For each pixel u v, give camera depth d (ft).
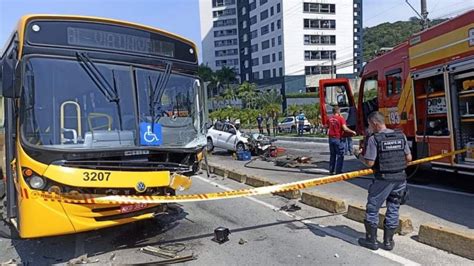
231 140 62.90
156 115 18.95
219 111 172.35
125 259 17.72
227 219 23.79
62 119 16.37
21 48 15.96
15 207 17.02
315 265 16.26
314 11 248.11
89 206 16.20
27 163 15.33
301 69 248.11
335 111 37.24
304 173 40.40
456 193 27.86
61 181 15.44
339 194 29.53
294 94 231.71
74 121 16.62
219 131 65.46
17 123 15.72
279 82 254.88
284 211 24.98
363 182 33.76
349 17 255.29
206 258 17.56
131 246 19.43
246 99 241.76
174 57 20.59
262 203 27.50
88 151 16.20
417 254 16.76
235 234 20.89
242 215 24.62
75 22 17.28
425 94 30.12
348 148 43.96
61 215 15.62
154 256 17.99
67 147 16.06
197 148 20.31
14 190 17.06
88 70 17.37
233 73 304.30
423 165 31.22
